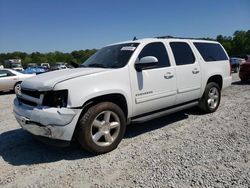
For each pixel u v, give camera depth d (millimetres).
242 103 7918
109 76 4434
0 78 13609
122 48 5234
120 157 4184
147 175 3541
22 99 4555
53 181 3516
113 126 4441
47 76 4430
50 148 4672
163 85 5227
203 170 3607
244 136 4898
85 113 4156
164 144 4664
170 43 5711
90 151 4242
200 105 6562
